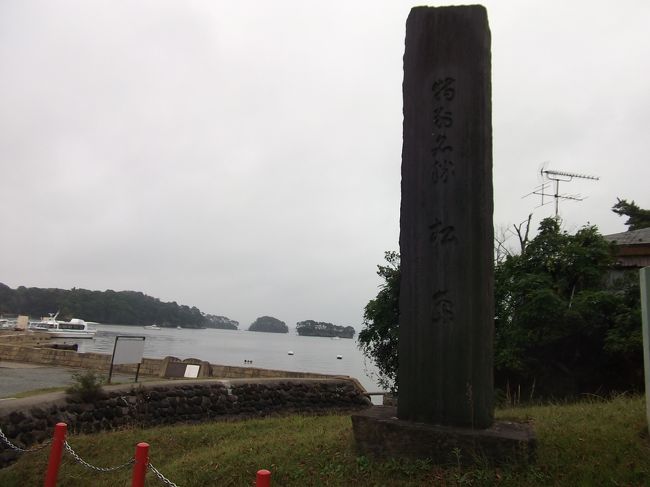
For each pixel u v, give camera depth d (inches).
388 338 665.0
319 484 218.8
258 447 284.2
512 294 558.3
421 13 253.8
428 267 237.1
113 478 280.1
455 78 241.6
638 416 260.7
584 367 527.5
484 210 230.1
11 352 1099.9
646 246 659.4
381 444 228.7
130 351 524.1
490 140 238.2
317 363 1892.2
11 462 308.3
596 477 193.9
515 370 525.7
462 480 198.2
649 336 227.3
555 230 585.3
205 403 506.9
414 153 247.3
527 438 207.2
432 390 229.5
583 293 519.5
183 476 252.2
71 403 387.2
